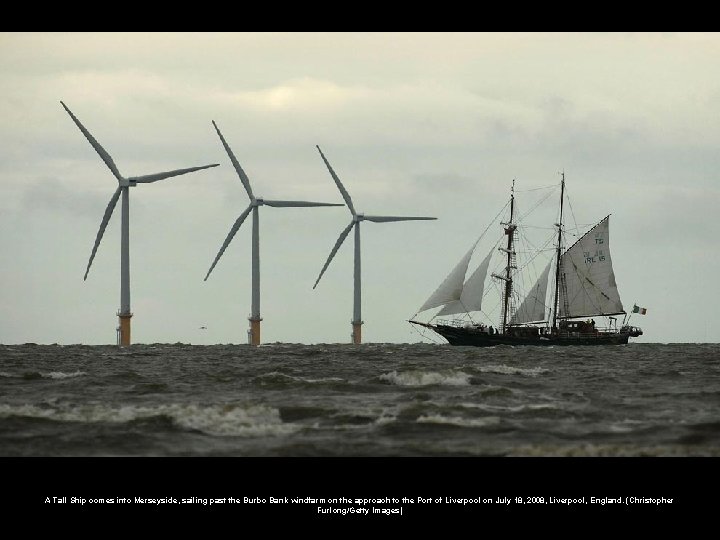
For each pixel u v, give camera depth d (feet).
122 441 645.10
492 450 626.23
